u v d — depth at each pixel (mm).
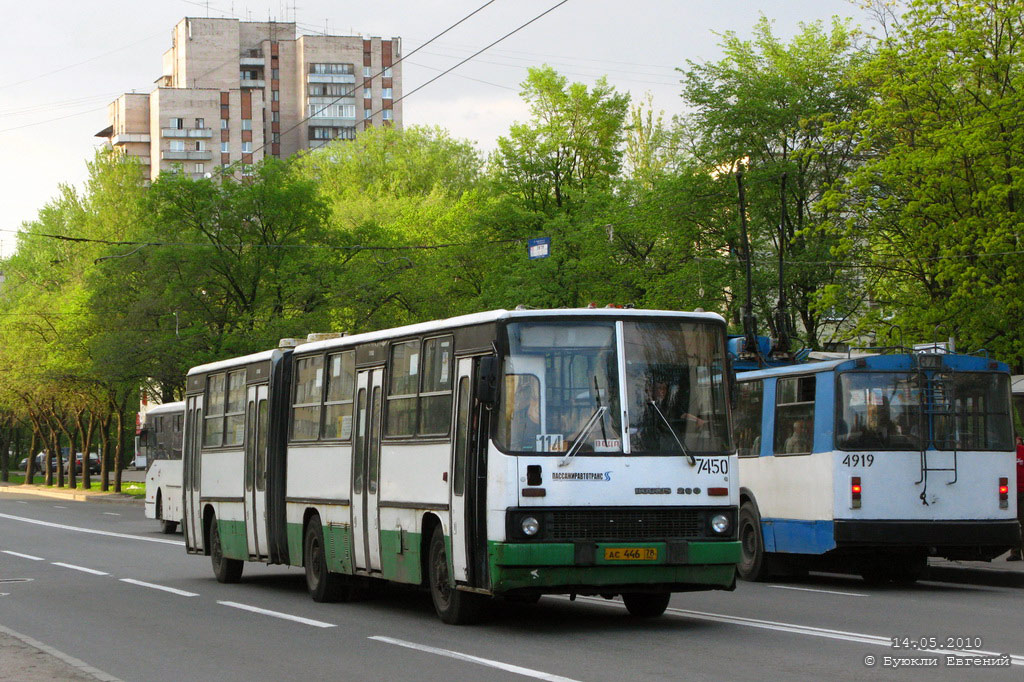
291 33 149125
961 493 18969
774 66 47344
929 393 19109
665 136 51000
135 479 101500
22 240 79938
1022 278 32625
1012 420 19359
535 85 60250
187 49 143625
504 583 12695
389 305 54812
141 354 52281
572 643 12180
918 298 35156
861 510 18922
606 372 13250
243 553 20062
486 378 12750
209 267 53250
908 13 36125
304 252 54375
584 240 50156
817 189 45000
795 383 20328
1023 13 34438
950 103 35031
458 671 10594
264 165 55188
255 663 11586
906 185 34906
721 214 46312
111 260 55281
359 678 10477
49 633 14414
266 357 19469
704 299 44250
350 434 16703
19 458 124625
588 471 12914
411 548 14836
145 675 11055
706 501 13188
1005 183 33312
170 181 54469
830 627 13305
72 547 30844
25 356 67875
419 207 76000
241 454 20297
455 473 13781
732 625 13508
